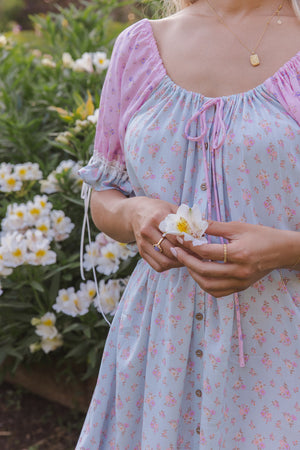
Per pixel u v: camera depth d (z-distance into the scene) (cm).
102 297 222
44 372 283
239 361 118
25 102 289
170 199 122
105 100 137
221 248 106
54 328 237
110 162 139
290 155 114
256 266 106
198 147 119
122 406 130
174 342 120
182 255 109
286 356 117
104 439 137
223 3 126
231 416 119
